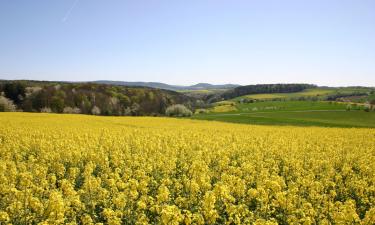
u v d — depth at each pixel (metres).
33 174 15.39
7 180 14.20
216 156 22.31
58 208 10.72
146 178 15.27
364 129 48.81
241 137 33.56
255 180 16.69
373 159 21.81
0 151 21.30
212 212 10.89
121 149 24.06
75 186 16.12
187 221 10.27
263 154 23.52
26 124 41.31
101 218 12.16
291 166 19.73
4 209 11.84
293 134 39.06
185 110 94.50
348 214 11.12
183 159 21.11
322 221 11.12
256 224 10.37
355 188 15.22
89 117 61.12
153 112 105.56
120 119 59.81
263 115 88.19
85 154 20.56
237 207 11.77
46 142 24.56
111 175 15.57
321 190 14.77
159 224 10.35
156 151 22.64
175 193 14.26
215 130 42.91
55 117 56.50
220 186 12.49
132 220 11.52
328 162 20.42
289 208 12.16
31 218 11.09
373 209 11.09
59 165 17.09
